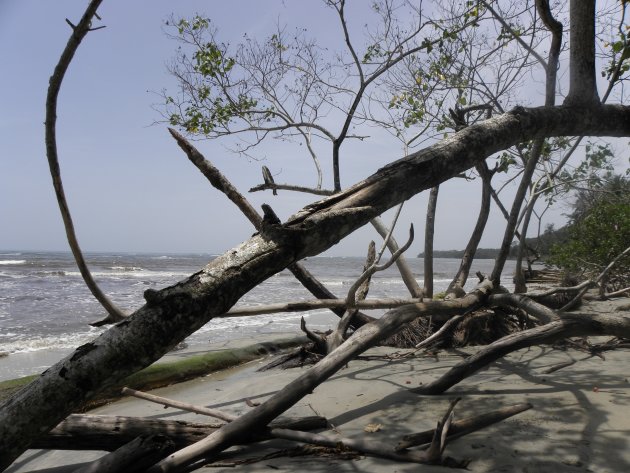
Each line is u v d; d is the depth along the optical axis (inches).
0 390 194.5
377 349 280.4
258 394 200.1
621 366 201.8
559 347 250.8
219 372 263.6
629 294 433.1
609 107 141.1
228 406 186.4
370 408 162.6
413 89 330.6
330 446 123.3
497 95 313.1
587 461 110.2
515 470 107.7
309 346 273.3
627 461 109.5
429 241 298.4
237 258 76.3
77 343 343.9
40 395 63.8
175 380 239.6
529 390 171.0
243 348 300.0
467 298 227.9
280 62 349.1
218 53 327.9
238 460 122.1
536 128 126.8
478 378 194.2
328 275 1551.4
